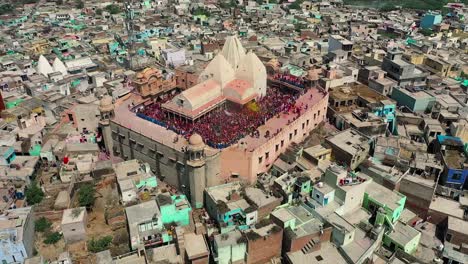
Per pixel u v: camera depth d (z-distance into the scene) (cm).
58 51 15500
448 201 7100
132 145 8231
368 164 7550
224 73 9406
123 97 9862
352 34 18125
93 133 9356
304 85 10356
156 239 6059
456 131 8438
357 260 5622
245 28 18425
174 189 7725
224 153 7319
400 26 19538
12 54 15050
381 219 6412
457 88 11025
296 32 18750
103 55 15588
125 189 6719
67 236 6162
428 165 7388
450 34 17825
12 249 5634
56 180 7631
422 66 12900
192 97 8694
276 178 7194
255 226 6038
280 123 8531
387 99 9925
